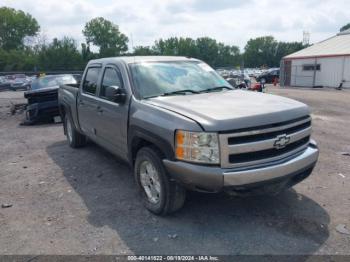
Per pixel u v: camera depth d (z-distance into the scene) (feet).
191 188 12.25
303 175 14.25
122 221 13.84
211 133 11.57
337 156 21.61
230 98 14.83
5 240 12.76
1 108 56.34
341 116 38.73
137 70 16.42
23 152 25.49
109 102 17.12
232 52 441.68
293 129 13.24
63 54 223.10
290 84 111.04
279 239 12.22
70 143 25.82
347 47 97.86
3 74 149.79
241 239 12.28
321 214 13.93
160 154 13.29
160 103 14.08
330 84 98.07
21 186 18.20
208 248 11.80
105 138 18.28
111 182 18.16
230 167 11.81
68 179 18.94
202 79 17.52
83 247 12.12
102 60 19.61
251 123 11.93
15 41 330.13
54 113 37.83
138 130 14.11
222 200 15.28
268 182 12.17
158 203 13.79
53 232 13.21
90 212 14.78
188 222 13.55
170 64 17.72
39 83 41.47
